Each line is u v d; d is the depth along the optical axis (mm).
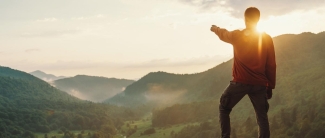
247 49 5344
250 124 152000
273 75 5539
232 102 5586
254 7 5473
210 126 181000
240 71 5441
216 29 5961
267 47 5410
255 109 5609
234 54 5605
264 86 5422
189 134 181750
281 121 153375
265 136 5418
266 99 5543
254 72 5332
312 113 143250
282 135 129250
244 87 5402
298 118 150250
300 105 178875
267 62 5488
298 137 122562
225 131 5633
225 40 5719
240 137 134125
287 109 182125
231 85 5582
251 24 5438
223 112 5699
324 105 152250
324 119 132375
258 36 5371
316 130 117750
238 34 5430
